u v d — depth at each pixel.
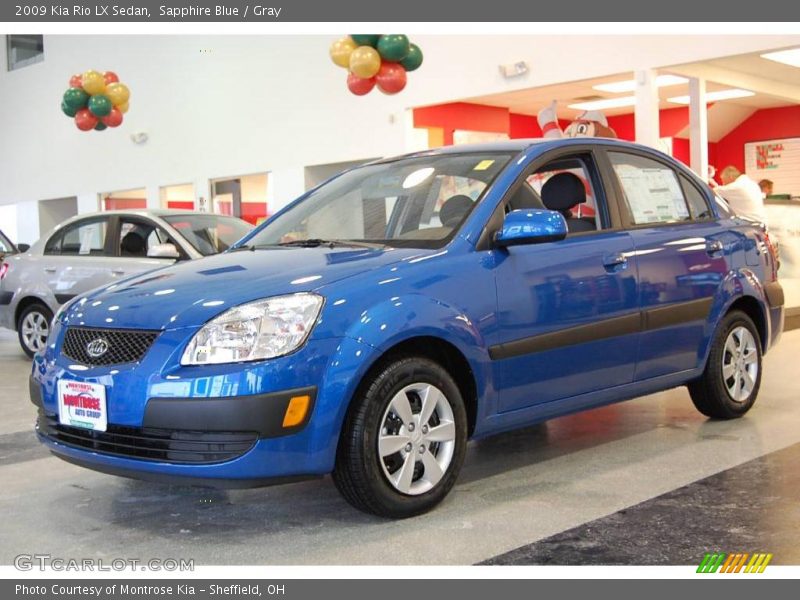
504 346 3.04
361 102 12.09
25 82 18.47
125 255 6.62
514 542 2.62
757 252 4.28
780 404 4.59
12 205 19.28
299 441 2.60
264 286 2.74
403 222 3.33
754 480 3.21
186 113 15.02
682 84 12.50
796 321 8.54
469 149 3.61
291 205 3.88
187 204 15.82
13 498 3.24
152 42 15.49
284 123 13.28
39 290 6.98
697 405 4.17
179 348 2.63
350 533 2.75
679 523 2.75
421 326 2.79
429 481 2.88
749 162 15.41
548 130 9.83
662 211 3.87
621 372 3.51
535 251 3.23
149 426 2.62
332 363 2.63
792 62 10.58
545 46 9.73
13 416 4.91
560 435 4.04
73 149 17.55
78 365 2.83
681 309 3.76
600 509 2.91
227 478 2.56
